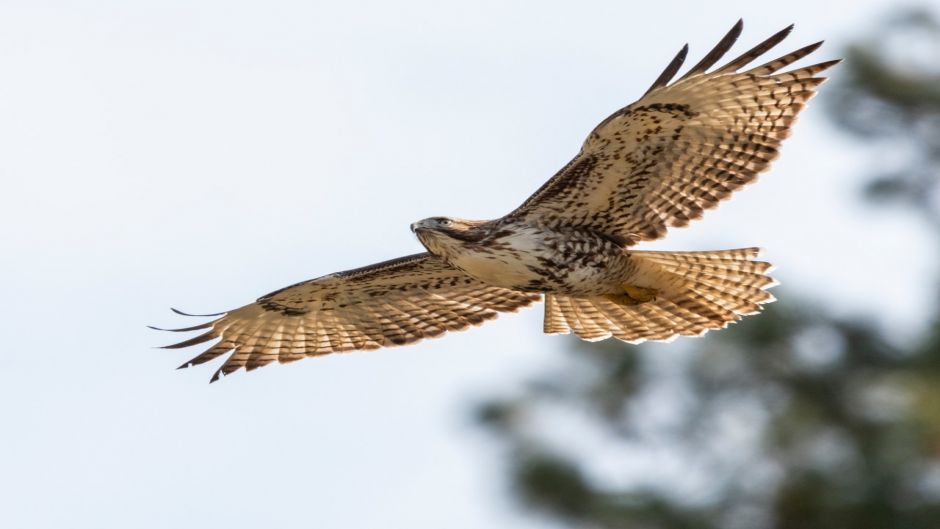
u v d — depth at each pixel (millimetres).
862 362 19281
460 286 15328
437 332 15719
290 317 15562
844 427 19172
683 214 14133
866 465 18281
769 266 14469
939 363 18953
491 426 18875
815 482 18297
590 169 13789
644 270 14562
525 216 14203
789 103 13336
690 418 19062
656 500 18297
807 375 19141
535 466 18359
